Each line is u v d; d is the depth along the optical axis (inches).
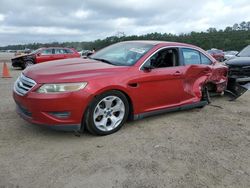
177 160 145.9
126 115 184.9
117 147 158.6
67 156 145.5
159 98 201.3
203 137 180.2
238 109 255.8
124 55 204.2
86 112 165.6
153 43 214.7
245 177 133.0
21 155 144.7
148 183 123.3
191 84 225.9
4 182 120.2
